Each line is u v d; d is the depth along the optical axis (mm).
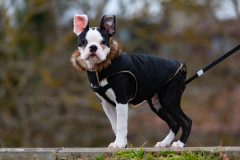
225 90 18375
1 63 17562
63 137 17688
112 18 6902
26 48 18578
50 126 17500
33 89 17734
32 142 17297
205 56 18750
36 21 19109
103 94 6980
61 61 17922
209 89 18266
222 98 18328
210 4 17781
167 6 17719
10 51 17516
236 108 18250
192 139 17547
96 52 6688
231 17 18562
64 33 19016
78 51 7090
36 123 17453
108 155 6645
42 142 17438
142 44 18000
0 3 17375
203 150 6613
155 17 17891
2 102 17500
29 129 17391
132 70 6922
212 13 17984
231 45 18828
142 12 17594
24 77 17344
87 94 17297
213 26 18609
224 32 18641
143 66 7027
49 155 6781
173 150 6637
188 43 18344
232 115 18062
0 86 17672
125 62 6906
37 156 6812
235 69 18562
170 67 7168
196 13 18000
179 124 7254
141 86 7027
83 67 7023
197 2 17734
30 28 18922
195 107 17844
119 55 6918
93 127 17906
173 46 18328
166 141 7445
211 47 18109
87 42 6812
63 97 17062
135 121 17531
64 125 17781
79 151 6727
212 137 17688
